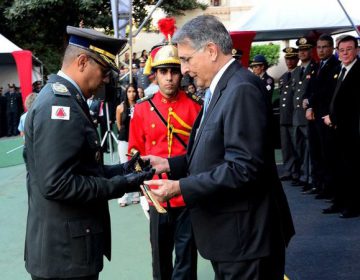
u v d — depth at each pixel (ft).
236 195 6.84
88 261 7.08
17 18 61.31
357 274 12.21
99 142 7.29
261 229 6.87
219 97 6.84
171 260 10.78
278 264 7.25
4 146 42.42
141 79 30.12
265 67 23.71
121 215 18.72
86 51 7.20
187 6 65.72
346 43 16.22
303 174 21.39
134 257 14.37
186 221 10.25
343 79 16.57
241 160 6.44
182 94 10.99
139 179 7.33
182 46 7.07
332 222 16.33
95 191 6.88
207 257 7.06
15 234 17.11
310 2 22.84
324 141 17.87
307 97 19.56
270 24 22.76
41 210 7.06
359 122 16.51
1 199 22.25
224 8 68.49
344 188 16.89
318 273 12.40
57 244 6.97
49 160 6.63
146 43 67.72
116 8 22.11
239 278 6.96
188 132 10.78
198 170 6.97
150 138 10.86
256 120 6.50
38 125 6.72
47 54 64.95
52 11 61.11
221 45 6.93
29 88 42.91
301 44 20.84
